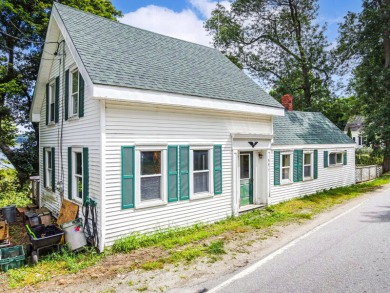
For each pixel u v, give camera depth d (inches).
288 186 540.7
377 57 945.5
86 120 319.0
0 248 280.5
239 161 450.6
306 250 266.4
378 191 629.6
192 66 438.6
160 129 332.2
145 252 278.5
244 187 472.4
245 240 303.9
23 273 238.1
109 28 403.9
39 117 538.6
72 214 343.9
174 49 466.0
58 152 415.2
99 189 289.7
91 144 306.2
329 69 1109.7
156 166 333.4
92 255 277.3
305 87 1174.3
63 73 390.9
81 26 363.6
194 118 368.2
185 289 195.9
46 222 394.0
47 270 245.0
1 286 214.1
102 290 199.0
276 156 514.6
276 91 1251.8
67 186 380.8
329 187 660.1
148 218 322.0
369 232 319.9
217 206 397.4
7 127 804.0
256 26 1170.6
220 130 402.0
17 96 770.2
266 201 485.1
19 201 590.6
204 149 382.9
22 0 687.1
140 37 434.6
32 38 740.0
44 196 490.3
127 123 304.5
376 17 853.2
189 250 273.3
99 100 287.6
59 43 395.9
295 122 671.8
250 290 190.4
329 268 223.8
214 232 336.5
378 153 901.2
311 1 1098.1
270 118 488.4
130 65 335.9
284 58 1176.2
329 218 394.3
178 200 350.3
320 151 632.4
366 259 240.7
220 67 502.9
